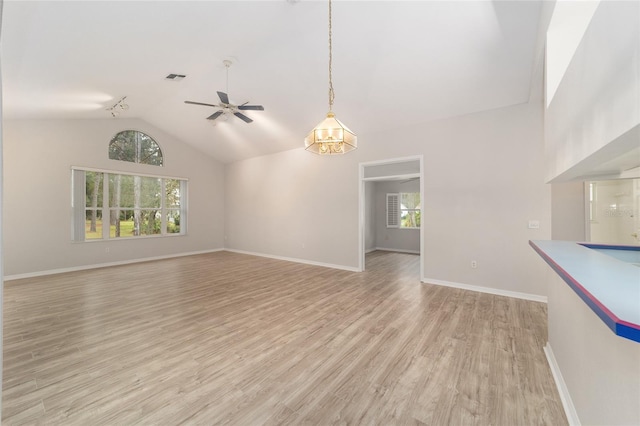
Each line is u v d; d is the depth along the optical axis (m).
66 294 4.08
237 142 6.98
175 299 3.86
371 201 8.42
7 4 2.09
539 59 2.92
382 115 4.73
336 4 2.87
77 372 2.13
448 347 2.50
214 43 3.46
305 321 3.10
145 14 2.64
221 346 2.54
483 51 3.17
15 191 5.06
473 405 1.78
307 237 6.46
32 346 2.53
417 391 1.92
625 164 1.55
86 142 5.87
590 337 1.39
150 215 6.98
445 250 4.50
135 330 2.87
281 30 3.30
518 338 2.66
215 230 8.34
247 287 4.46
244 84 4.55
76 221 5.73
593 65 1.25
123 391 1.92
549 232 3.71
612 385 1.15
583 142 1.41
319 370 2.16
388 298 3.89
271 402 1.81
